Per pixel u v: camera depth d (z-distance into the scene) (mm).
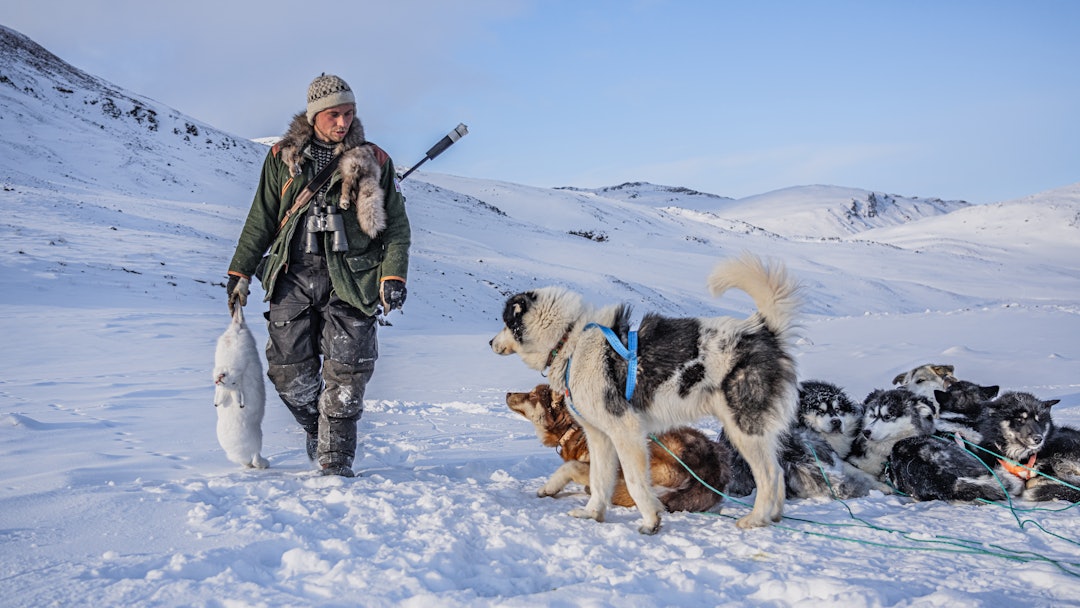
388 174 4637
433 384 11141
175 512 3312
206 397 7902
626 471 3900
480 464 5281
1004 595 2660
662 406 4016
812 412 5441
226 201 55562
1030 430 4512
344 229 4348
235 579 2596
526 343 4340
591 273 49906
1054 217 135875
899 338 17719
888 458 5055
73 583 2471
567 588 2668
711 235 93688
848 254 89375
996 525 3789
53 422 5844
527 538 3340
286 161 4418
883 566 3051
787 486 4859
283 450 5465
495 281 39594
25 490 3543
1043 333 18219
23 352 11539
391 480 4281
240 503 3576
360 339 4379
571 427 4758
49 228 27797
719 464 4453
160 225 33125
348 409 4387
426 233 53344
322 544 3049
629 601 2555
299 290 4410
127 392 7934
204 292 23406
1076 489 4379
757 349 3941
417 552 3020
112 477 4035
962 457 4543
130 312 17422
